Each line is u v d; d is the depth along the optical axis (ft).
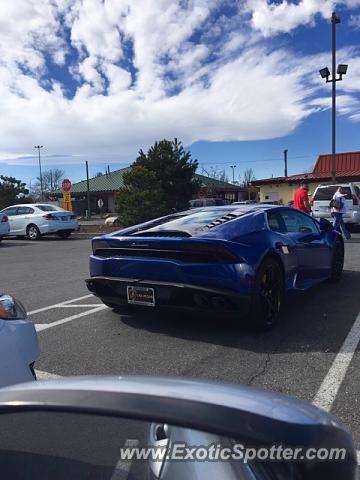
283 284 16.79
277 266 16.31
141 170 73.20
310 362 13.07
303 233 19.98
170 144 92.84
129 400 4.91
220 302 14.47
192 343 14.89
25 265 35.50
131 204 70.90
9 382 8.37
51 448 5.03
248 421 4.67
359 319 17.29
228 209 18.33
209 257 14.61
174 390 5.18
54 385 5.53
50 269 32.89
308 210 41.04
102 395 5.06
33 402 5.14
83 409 4.88
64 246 50.96
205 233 15.35
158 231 16.39
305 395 11.00
